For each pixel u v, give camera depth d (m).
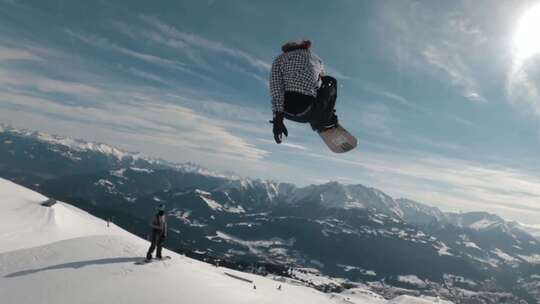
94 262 19.02
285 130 5.35
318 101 5.34
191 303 15.90
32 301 14.80
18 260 19.52
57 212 81.94
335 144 5.84
